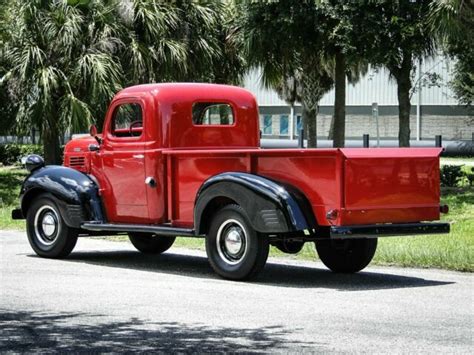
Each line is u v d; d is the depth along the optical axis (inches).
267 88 1136.8
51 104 1011.9
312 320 330.6
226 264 433.7
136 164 487.5
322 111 2630.4
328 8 990.4
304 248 549.0
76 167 527.5
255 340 296.0
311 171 406.9
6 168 1533.0
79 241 624.1
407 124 1022.4
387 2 977.5
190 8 1102.4
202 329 314.3
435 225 427.2
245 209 419.2
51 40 1022.4
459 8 874.8
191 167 459.2
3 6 1055.6
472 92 1614.2
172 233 457.4
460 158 2132.1
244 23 1044.5
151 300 374.9
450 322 327.0
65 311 349.7
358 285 420.5
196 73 1121.4
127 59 1052.5
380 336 301.9
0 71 1064.8
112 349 284.2
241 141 519.2
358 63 1079.6
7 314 343.9
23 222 738.2
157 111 485.4
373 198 407.2
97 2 1037.8
